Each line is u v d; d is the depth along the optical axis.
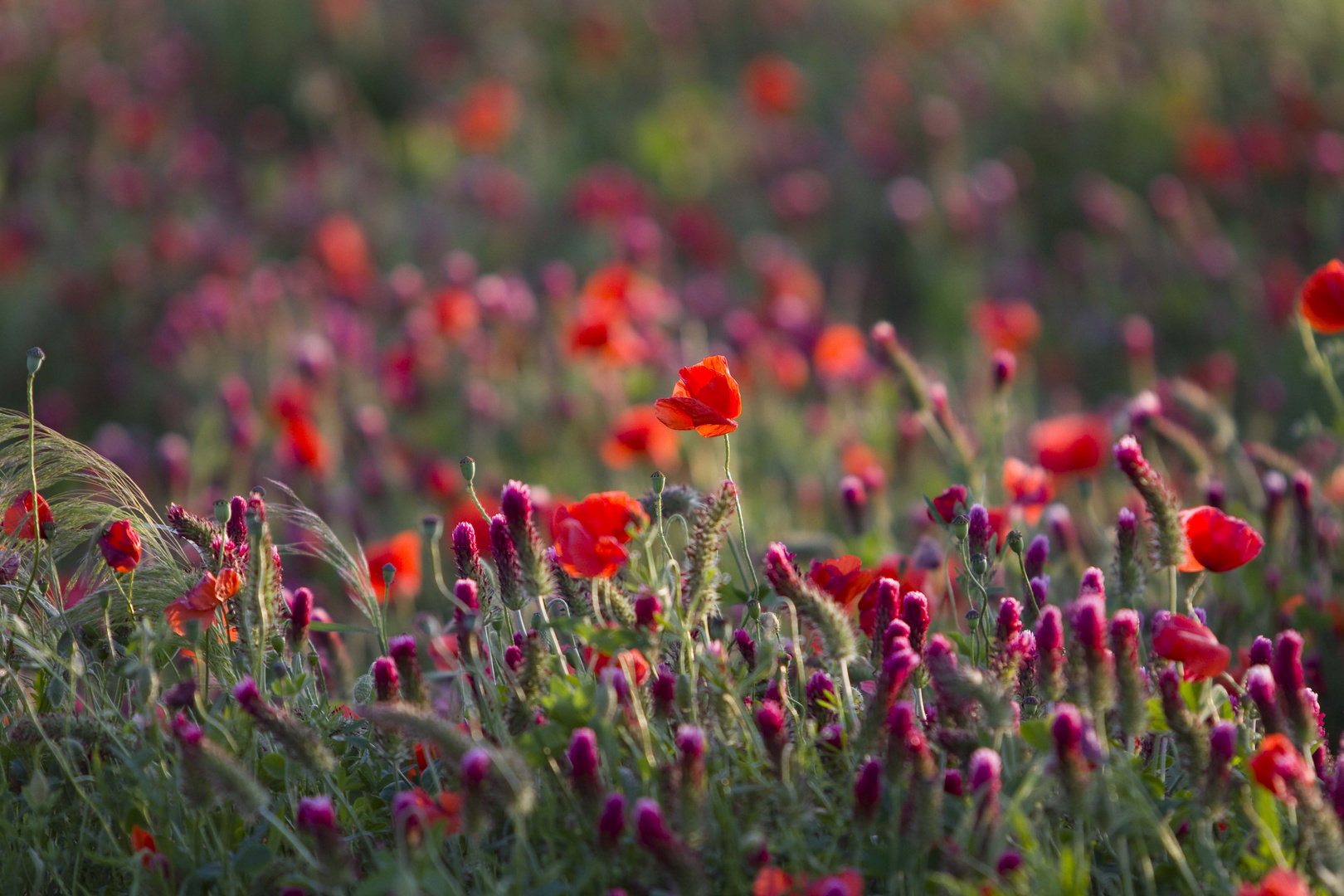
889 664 2.45
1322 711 4.05
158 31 12.62
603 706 2.55
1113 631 2.49
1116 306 9.13
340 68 12.59
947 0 12.73
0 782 2.78
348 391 7.57
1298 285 8.68
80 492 3.26
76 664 2.74
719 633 3.40
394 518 6.38
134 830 2.59
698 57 12.88
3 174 9.96
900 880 2.37
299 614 2.95
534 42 13.08
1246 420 7.87
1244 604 4.23
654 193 10.81
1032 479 4.32
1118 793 2.48
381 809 2.83
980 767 2.30
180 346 8.01
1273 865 2.43
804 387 8.04
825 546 4.61
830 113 12.11
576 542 2.68
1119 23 12.02
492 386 7.51
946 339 9.13
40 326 8.69
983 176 10.14
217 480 6.65
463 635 2.78
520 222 10.08
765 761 2.63
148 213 9.94
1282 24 11.51
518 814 2.33
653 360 7.52
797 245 10.22
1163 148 10.68
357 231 8.82
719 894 2.48
